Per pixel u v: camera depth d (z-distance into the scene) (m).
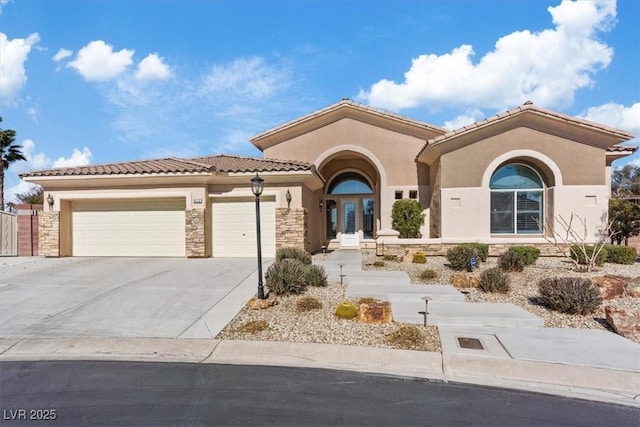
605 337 7.43
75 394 5.41
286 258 13.25
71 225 18.08
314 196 21.33
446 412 4.87
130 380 5.84
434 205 19.56
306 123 21.98
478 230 17.36
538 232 17.52
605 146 16.69
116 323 8.42
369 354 6.73
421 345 7.11
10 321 8.59
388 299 10.07
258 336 7.61
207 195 17.39
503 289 10.63
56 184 17.56
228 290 11.06
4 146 29.66
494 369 6.10
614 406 5.03
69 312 9.18
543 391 5.43
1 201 29.48
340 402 5.13
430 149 18.38
